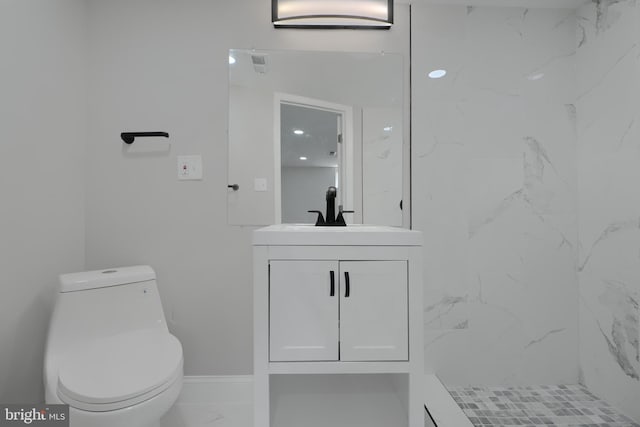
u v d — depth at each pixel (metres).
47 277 1.29
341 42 1.61
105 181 1.53
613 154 1.44
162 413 0.94
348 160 1.62
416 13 1.61
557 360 1.61
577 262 1.61
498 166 1.62
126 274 1.29
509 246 1.62
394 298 1.04
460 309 1.61
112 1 1.53
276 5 1.47
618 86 1.41
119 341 1.18
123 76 1.53
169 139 1.55
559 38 1.61
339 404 1.20
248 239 1.57
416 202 1.62
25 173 1.19
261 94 1.59
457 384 1.60
